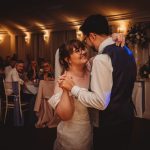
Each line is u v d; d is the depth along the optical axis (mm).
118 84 1551
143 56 7082
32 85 5723
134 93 6156
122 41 1652
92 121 1719
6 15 10133
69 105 1594
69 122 1704
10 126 5301
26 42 11891
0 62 8492
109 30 1695
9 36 12930
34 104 5418
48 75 5598
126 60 1615
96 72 1502
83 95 1537
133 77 1675
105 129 1607
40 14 9367
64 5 8062
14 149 3980
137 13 7117
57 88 1743
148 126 5312
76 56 1667
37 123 5184
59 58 1751
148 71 6355
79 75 1733
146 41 6949
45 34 10797
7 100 5551
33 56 11492
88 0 7297
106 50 1559
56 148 1845
